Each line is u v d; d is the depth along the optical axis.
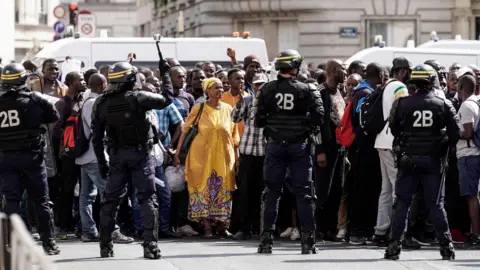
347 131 15.84
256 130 16.56
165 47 25.52
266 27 45.81
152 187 13.74
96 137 13.78
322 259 13.85
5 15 57.91
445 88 17.14
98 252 14.58
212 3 46.94
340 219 16.45
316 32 44.41
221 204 16.64
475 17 44.34
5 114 13.60
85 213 16.22
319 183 16.09
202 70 18.16
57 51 25.08
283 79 13.99
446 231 13.98
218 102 16.78
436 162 13.82
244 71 17.66
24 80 13.66
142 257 13.98
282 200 16.81
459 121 15.56
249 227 16.64
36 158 13.77
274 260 13.70
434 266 13.37
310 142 14.11
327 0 44.09
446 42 27.62
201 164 16.62
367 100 15.39
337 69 15.96
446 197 16.44
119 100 13.52
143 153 13.65
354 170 15.93
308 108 13.98
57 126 16.38
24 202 16.86
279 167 14.13
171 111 16.81
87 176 16.16
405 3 44.06
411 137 13.78
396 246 13.96
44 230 14.12
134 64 25.33
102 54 25.25
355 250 15.02
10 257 9.25
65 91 17.81
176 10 53.28
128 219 17.00
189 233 17.02
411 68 15.39
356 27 44.16
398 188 13.97
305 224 14.31
